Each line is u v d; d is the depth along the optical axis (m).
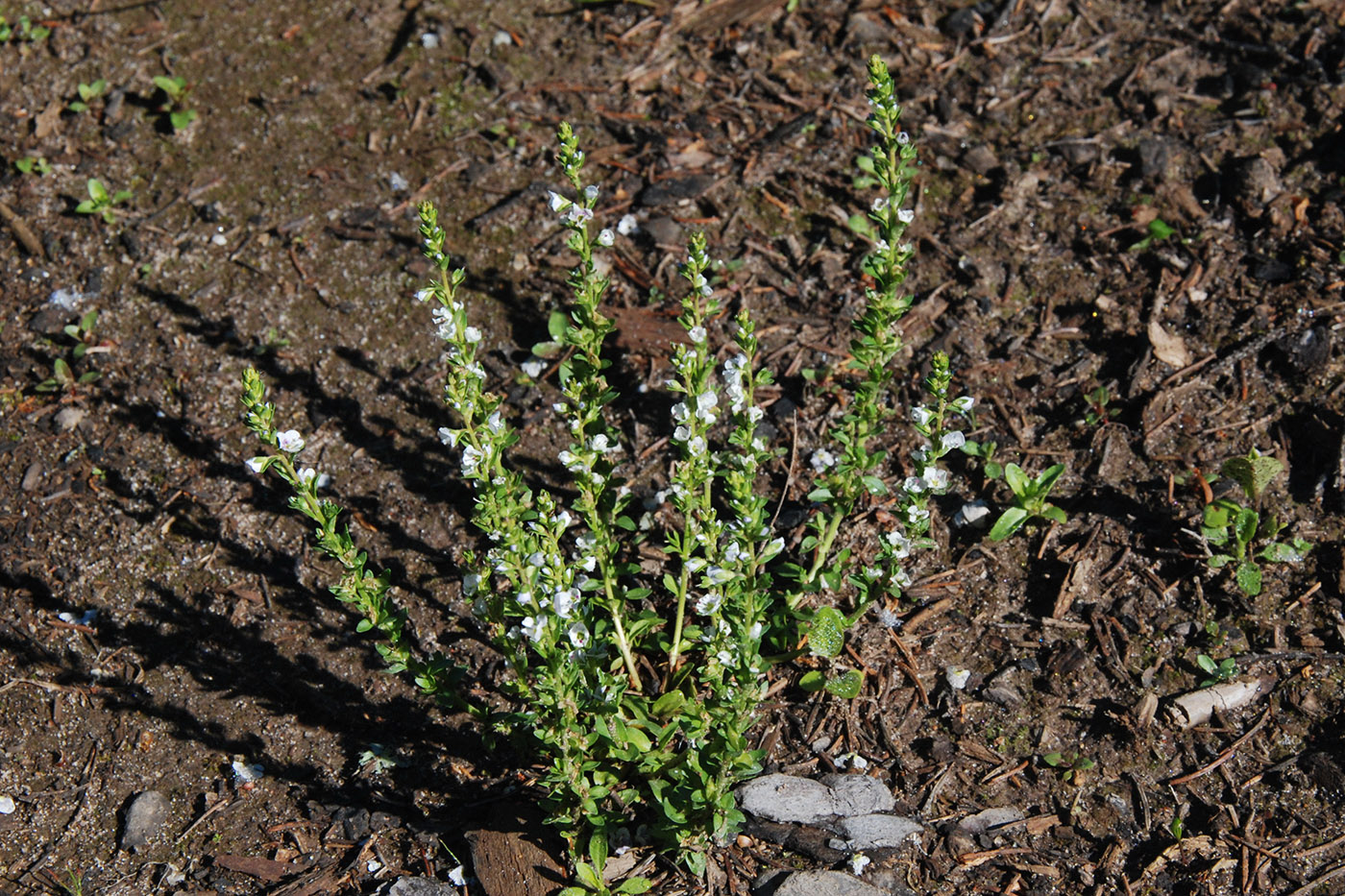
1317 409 0.57
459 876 0.52
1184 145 0.62
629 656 0.53
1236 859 0.51
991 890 0.51
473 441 0.51
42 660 0.56
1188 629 0.54
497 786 0.54
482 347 0.60
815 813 0.52
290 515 0.58
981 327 0.60
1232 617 0.54
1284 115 0.62
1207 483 0.56
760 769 0.51
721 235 0.62
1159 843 0.52
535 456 0.58
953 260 0.61
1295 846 0.51
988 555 0.56
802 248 0.62
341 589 0.50
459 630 0.56
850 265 0.61
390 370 0.60
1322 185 0.61
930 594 0.56
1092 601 0.55
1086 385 0.58
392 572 0.57
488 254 0.62
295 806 0.54
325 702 0.55
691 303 0.51
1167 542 0.56
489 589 0.51
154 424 0.60
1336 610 0.54
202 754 0.55
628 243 0.62
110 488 0.59
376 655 0.56
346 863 0.53
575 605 0.50
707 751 0.51
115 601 0.57
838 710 0.54
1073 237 0.61
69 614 0.57
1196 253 0.60
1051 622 0.55
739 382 0.51
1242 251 0.60
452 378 0.50
